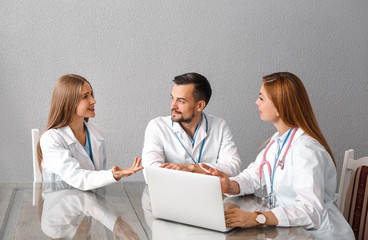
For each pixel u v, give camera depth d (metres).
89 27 3.58
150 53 3.68
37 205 1.91
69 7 3.53
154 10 3.64
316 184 1.88
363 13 3.94
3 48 3.48
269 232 1.66
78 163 2.29
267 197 2.10
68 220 1.72
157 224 1.71
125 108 3.70
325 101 3.97
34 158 2.58
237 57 3.80
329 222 2.10
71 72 3.59
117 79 3.66
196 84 2.49
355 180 2.49
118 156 3.74
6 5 3.45
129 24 3.62
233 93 3.83
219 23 3.74
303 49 3.89
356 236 2.43
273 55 3.85
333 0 3.88
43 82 3.57
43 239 1.52
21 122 3.58
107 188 2.24
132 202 2.00
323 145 2.06
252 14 3.78
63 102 2.39
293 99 2.04
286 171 2.05
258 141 3.91
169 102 3.76
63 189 2.18
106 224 1.69
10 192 2.08
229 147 2.66
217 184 1.58
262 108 2.11
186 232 1.63
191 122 2.62
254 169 2.29
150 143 2.61
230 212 1.69
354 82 4.00
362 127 4.06
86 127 2.57
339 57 3.95
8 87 3.52
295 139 2.05
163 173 1.68
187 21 3.70
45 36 3.53
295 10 3.84
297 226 1.74
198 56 3.74
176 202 1.69
